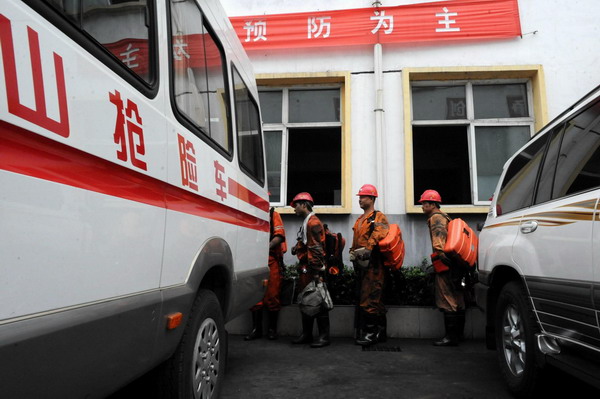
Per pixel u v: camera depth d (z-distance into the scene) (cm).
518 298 317
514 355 329
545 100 630
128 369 172
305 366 408
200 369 253
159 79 205
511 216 345
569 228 258
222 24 324
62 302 133
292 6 691
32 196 123
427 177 668
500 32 643
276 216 521
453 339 487
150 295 186
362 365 411
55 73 135
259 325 529
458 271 481
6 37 117
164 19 217
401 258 476
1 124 114
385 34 659
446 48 659
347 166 644
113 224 161
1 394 111
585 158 264
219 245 271
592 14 645
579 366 248
